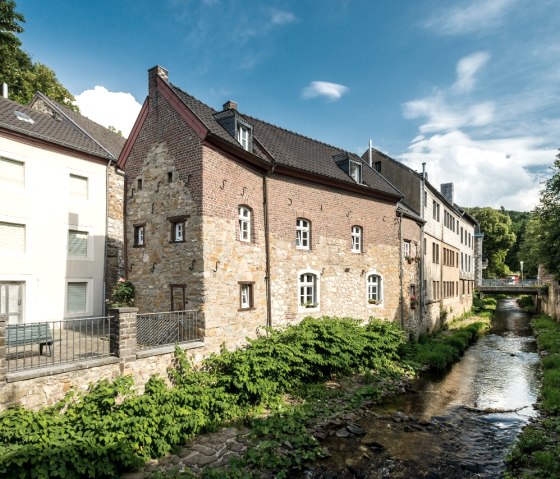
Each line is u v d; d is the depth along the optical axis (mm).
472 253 43531
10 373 7004
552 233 22797
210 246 11602
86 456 6609
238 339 12258
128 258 13781
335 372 13367
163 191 12781
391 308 18906
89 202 16438
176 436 7973
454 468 7859
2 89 20453
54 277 15117
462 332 22766
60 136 16016
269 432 8852
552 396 11336
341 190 16781
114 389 8094
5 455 5961
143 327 11078
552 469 7383
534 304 43688
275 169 14031
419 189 22875
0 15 20047
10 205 13914
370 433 9445
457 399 12188
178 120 12516
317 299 15375
